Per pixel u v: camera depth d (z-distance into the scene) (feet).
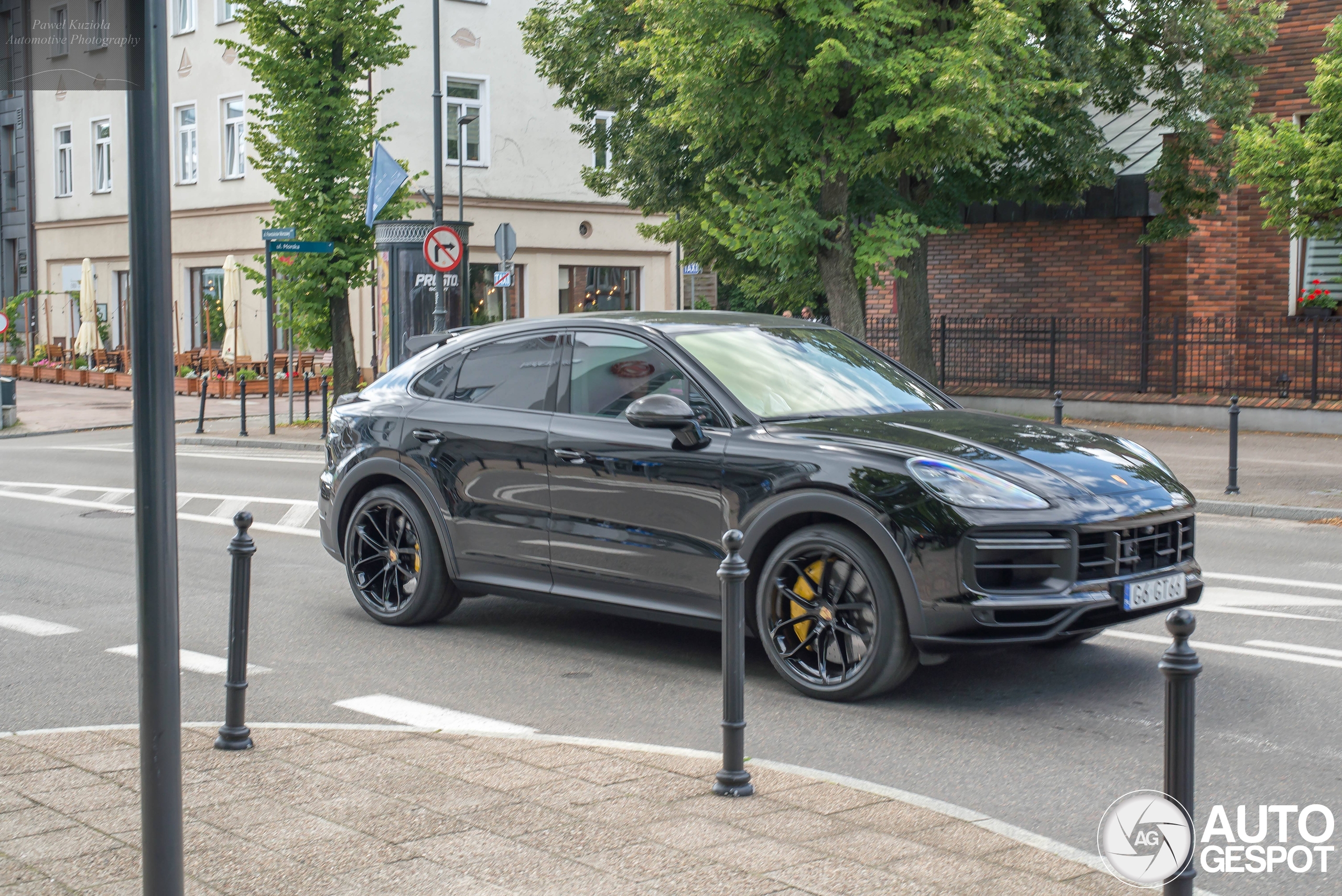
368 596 26.71
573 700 20.61
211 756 16.69
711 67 55.57
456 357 25.95
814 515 20.56
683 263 124.47
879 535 19.30
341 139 79.20
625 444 22.40
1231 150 67.77
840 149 57.11
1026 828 14.83
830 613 20.08
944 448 20.07
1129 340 73.20
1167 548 20.49
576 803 14.74
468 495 24.59
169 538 10.53
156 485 10.44
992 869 12.73
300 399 102.83
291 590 30.37
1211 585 30.01
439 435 25.11
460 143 95.91
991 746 17.99
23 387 122.21
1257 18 67.36
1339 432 63.52
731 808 14.56
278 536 38.70
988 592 18.83
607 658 23.40
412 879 12.46
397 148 108.37
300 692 21.24
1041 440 21.13
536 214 117.29
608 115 121.80
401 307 75.51
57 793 15.17
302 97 79.51
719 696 20.80
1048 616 19.07
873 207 70.08
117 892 12.14
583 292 121.70
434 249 68.39
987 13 54.70
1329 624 25.53
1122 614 19.62
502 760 16.47
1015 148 71.61
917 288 75.25
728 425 21.58
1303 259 73.56
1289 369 69.00
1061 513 19.15
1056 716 19.47
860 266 60.13
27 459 65.05
